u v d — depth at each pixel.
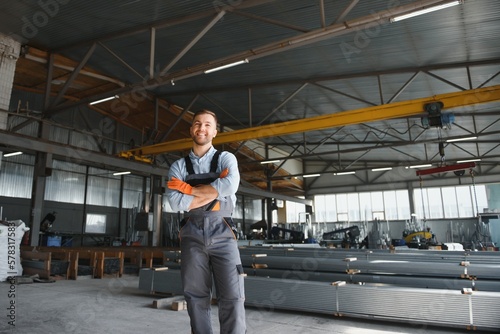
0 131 7.53
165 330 3.32
